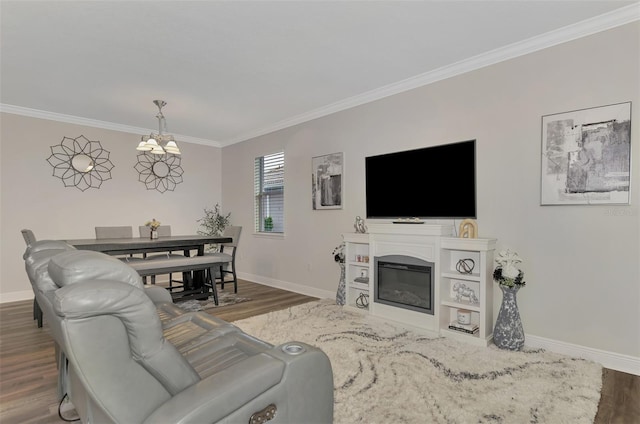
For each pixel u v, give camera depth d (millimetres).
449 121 3309
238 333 1777
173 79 3553
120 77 3496
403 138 3678
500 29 2619
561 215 2666
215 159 6547
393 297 3428
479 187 3102
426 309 3127
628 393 2096
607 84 2463
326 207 4508
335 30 2623
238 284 5535
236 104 4359
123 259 4094
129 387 983
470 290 3115
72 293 867
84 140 5035
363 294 3943
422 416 1838
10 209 4457
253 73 3416
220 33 2656
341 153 4312
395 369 2379
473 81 3148
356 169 4152
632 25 2363
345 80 3611
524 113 2846
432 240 3094
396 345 2816
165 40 2756
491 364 2453
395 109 3752
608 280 2467
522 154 2855
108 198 5270
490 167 3037
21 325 3439
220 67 3273
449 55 3057
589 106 2537
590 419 1812
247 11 2367
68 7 2299
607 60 2463
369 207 3926
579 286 2586
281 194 5402
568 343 2633
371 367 2410
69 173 4906
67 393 1687
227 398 996
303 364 1229
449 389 2113
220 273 5301
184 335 1823
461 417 1828
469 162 3123
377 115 3924
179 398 964
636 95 2357
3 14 2371
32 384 2254
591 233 2535
